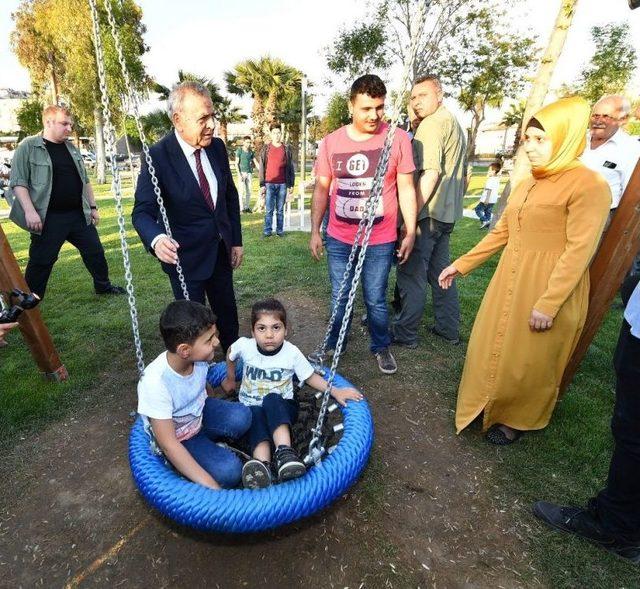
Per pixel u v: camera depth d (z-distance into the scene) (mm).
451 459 2490
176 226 2783
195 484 1889
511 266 2357
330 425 2691
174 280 2895
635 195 2305
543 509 2088
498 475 2367
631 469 1714
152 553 1923
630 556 1867
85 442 2633
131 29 19297
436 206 3396
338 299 2648
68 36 20344
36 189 3965
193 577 1816
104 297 5031
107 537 2006
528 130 2176
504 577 1823
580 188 2084
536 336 2295
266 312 2367
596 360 3588
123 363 3576
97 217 4820
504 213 2586
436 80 3285
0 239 2783
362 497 2217
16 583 1808
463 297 4938
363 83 2730
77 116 25656
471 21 13430
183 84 2490
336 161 3051
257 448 2197
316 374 2553
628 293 1891
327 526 2047
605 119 3893
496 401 2496
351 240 3182
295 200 14820
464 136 3531
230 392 2736
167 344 1889
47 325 4250
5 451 2549
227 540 1975
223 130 29375
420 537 2002
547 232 2225
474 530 2039
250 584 1788
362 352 3756
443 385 3250
